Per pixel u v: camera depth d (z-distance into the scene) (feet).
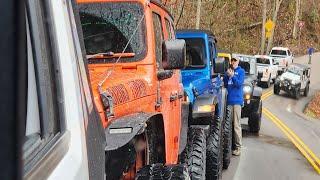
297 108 83.05
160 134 13.78
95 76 12.71
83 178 5.57
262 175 29.48
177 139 17.10
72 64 6.12
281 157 35.53
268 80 111.34
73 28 6.61
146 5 14.69
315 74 158.92
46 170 4.50
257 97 45.42
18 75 3.18
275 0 196.95
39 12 5.24
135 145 11.48
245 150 37.50
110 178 10.34
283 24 224.33
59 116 5.44
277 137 45.44
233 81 33.83
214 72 30.63
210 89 27.63
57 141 5.17
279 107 81.10
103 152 7.24
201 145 19.01
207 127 22.12
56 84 5.48
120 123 10.74
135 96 12.44
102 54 13.74
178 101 17.54
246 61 50.49
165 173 10.56
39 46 5.11
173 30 19.77
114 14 14.65
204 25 132.05
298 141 44.04
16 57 3.17
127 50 14.10
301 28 220.43
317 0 243.19
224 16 169.37
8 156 3.07
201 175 18.03
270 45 186.80
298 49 215.51
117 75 13.30
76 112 5.94
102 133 7.52
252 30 197.77
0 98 3.07
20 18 3.24
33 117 4.82
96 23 14.58
